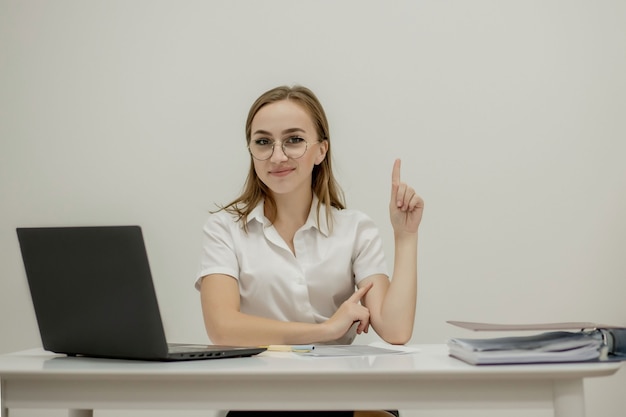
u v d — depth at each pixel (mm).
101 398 1094
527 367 1061
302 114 1802
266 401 1069
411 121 2721
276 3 2770
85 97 2795
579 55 2711
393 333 1625
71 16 2812
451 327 2668
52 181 2791
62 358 1311
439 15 2732
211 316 1665
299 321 1844
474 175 2705
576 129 2705
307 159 1803
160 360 1210
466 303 2684
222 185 2758
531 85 2711
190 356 1208
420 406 1063
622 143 2693
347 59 2746
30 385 1108
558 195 2695
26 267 1299
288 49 2766
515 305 2680
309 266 1849
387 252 2695
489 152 2709
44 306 1309
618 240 2682
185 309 2730
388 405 1064
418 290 2689
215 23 2785
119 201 2773
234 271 1816
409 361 1175
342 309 1554
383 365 1114
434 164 2711
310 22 2760
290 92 1854
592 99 2707
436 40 2729
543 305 2676
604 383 2609
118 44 2797
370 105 2734
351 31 2748
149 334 1179
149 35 2791
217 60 2779
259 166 1792
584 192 2693
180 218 2758
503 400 1065
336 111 2746
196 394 1077
